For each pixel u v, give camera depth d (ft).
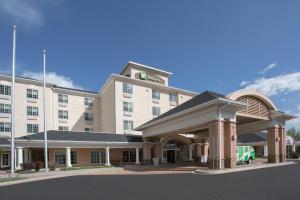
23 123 152.97
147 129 133.69
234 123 89.66
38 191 54.08
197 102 96.58
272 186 49.03
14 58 94.07
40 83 161.07
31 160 122.42
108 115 168.55
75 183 65.67
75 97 174.70
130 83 167.22
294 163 112.37
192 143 148.46
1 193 53.98
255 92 103.76
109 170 106.42
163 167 112.88
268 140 114.52
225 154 88.12
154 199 40.52
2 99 148.25
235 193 42.65
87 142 122.11
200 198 39.75
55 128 163.84
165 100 182.60
